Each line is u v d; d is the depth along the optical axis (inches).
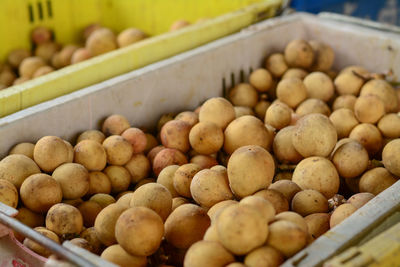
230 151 81.0
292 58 106.6
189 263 51.1
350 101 96.3
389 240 48.6
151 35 150.3
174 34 103.0
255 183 64.1
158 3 145.6
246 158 64.2
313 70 108.8
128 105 91.2
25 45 138.1
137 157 84.8
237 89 104.1
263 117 101.9
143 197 64.9
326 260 49.1
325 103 99.1
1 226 58.8
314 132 75.2
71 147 77.7
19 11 133.9
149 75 92.6
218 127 81.0
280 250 51.0
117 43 125.3
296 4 136.0
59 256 45.9
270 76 106.0
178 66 96.7
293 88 95.4
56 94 86.5
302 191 68.4
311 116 77.1
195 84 101.0
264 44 112.0
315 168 72.6
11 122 76.3
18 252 59.4
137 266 57.2
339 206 62.7
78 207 72.6
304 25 119.2
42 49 136.3
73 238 64.4
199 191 67.9
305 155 77.3
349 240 51.8
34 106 81.4
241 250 50.1
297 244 51.1
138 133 84.4
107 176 80.6
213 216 61.3
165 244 61.5
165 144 84.5
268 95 107.0
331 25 115.0
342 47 114.7
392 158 74.5
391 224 56.8
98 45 121.8
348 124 88.4
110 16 154.6
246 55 108.9
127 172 82.7
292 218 55.1
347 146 77.7
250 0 131.1
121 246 57.2
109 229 61.6
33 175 69.7
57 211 64.9
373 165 82.4
